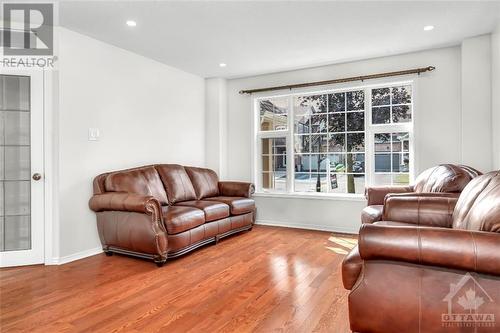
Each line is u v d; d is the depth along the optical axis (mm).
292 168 4941
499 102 3205
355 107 4523
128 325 1923
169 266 3031
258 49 3920
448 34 3482
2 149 3051
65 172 3238
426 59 3979
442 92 3895
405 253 1417
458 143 3820
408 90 4191
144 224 3037
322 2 2750
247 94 5219
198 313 2080
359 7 2846
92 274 2818
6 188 3068
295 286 2512
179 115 4781
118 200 3150
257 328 1885
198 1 2707
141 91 4145
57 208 3166
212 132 5289
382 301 1492
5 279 2697
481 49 3523
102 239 3420
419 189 3367
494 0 2734
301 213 4773
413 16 3035
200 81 5223
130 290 2453
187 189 4215
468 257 1322
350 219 4422
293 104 4957
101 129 3623
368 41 3670
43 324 1935
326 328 1880
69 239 3254
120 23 3141
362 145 4477
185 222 3264
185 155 4895
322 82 4586
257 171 5211
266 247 3678
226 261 3164
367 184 4391
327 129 4730
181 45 3770
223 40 3611
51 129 3168
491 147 3475
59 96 3189
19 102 3104
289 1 2725
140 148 4125
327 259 3207
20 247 3098
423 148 4008
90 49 3506
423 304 1425
